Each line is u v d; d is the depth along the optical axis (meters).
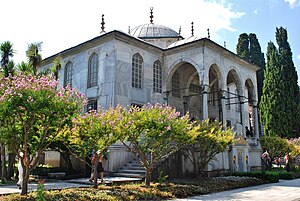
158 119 12.55
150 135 12.38
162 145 13.31
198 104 26.41
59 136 10.65
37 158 9.79
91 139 10.94
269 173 17.78
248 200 10.55
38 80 9.69
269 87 36.59
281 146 24.45
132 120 12.23
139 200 10.23
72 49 21.67
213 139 15.50
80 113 10.96
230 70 24.12
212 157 16.53
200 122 16.92
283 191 13.26
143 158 12.73
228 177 16.95
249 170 21.61
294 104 35.53
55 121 9.32
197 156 17.50
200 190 12.48
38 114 9.10
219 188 13.52
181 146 14.42
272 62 37.09
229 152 20.11
